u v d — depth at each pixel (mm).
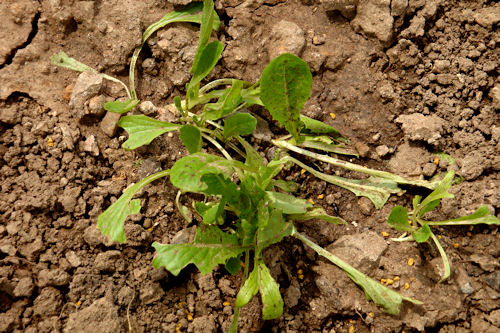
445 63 474
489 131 467
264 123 469
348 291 445
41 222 438
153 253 446
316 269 449
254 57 472
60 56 458
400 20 474
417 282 443
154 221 448
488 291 444
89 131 454
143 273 441
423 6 474
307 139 464
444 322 442
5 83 447
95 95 454
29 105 449
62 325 428
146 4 469
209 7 427
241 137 461
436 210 458
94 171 450
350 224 460
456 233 456
